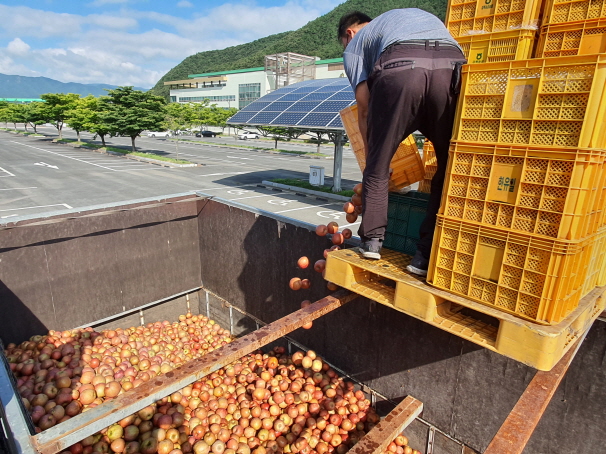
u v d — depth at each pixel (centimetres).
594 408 309
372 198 280
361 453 298
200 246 680
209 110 6919
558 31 223
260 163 3225
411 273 271
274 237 539
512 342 205
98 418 196
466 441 378
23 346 495
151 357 569
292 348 561
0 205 1528
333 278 311
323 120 1636
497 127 214
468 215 229
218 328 674
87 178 2197
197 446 414
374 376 451
